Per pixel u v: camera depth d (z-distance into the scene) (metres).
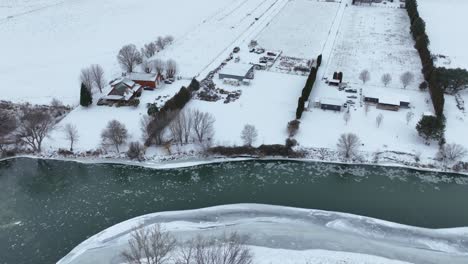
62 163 83.06
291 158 83.69
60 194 75.00
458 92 107.44
